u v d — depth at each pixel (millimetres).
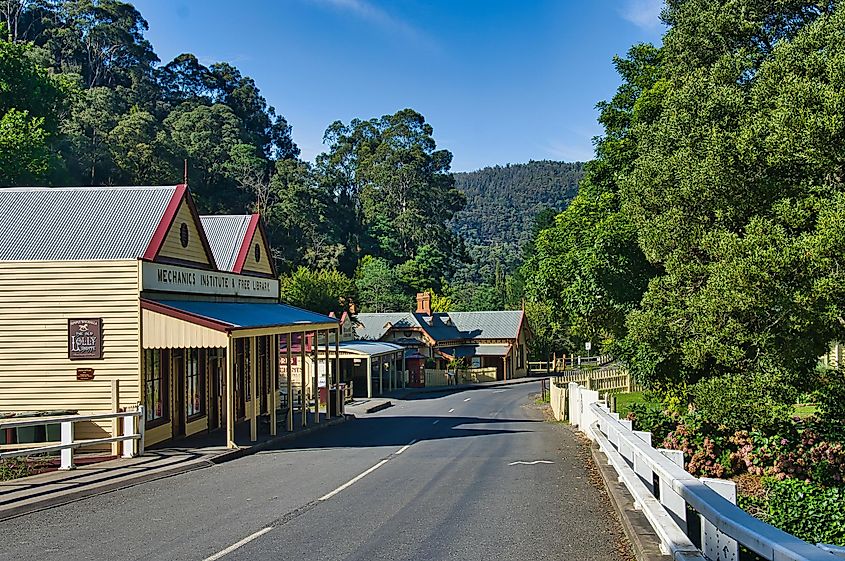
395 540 8664
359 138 126062
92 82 102438
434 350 69500
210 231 28594
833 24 17438
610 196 32406
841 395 17078
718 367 18172
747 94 20234
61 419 14359
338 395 29922
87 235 20984
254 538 8914
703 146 18172
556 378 40188
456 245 116375
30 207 22359
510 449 18812
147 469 14703
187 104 109438
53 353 18312
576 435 22859
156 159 74250
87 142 66938
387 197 115062
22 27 98938
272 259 30422
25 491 12062
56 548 8602
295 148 133250
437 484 12984
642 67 33312
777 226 15680
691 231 17906
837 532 9953
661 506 7492
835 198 15352
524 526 9312
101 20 108625
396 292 86938
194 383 22562
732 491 8055
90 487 12539
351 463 16375
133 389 18188
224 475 14617
